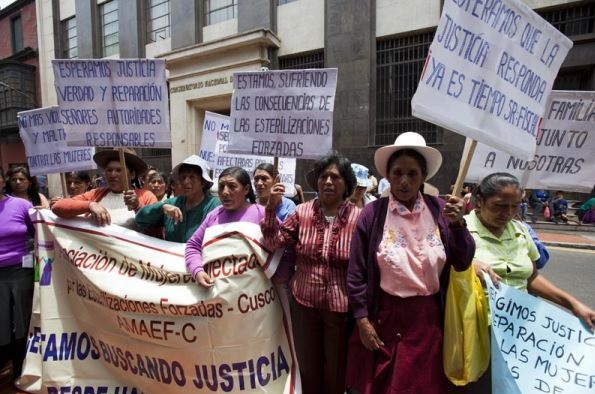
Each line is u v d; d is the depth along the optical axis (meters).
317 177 2.09
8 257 2.69
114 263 2.25
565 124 2.49
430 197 1.88
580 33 9.70
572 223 9.98
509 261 1.99
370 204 1.93
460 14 1.71
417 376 1.73
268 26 13.07
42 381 2.38
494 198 1.94
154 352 2.09
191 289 2.05
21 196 3.32
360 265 1.84
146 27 16.14
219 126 4.75
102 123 2.62
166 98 2.61
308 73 2.41
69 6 18.56
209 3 14.59
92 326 2.29
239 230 2.05
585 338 1.80
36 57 20.59
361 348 1.90
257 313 2.03
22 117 3.42
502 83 1.79
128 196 2.56
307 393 2.16
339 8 11.80
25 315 2.78
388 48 11.53
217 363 2.01
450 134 10.54
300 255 2.08
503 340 1.79
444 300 1.79
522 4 1.79
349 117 11.86
